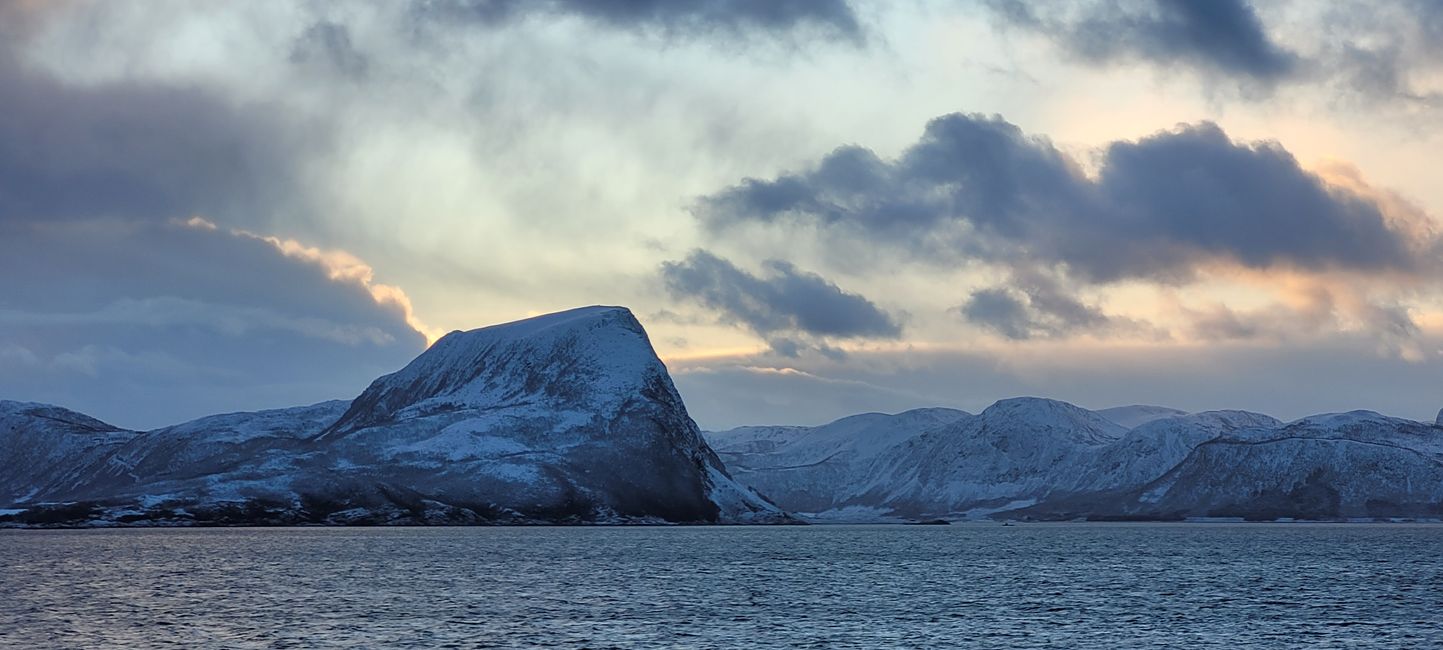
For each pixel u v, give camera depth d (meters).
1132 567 166.38
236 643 90.19
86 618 103.38
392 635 93.81
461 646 88.94
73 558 173.62
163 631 95.88
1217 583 138.38
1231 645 90.75
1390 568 162.25
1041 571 158.25
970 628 98.81
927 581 140.88
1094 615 107.00
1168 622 102.56
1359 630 97.75
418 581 136.12
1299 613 108.25
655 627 98.50
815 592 126.31
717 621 102.25
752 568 159.50
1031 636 94.88
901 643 91.38
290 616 104.56
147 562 165.38
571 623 100.56
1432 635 95.31
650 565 163.38
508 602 115.00
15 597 118.69
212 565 159.75
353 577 141.12
